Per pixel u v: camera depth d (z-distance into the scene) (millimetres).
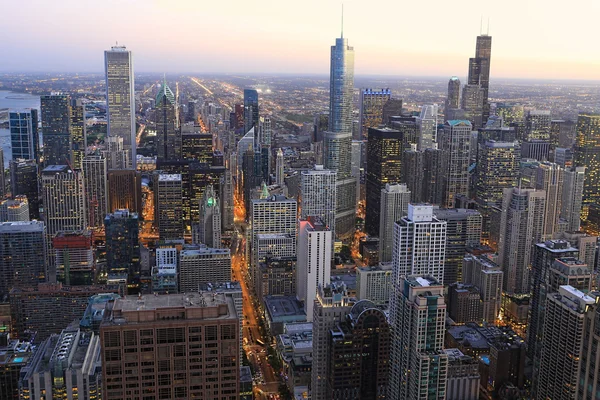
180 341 176750
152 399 179125
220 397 181875
